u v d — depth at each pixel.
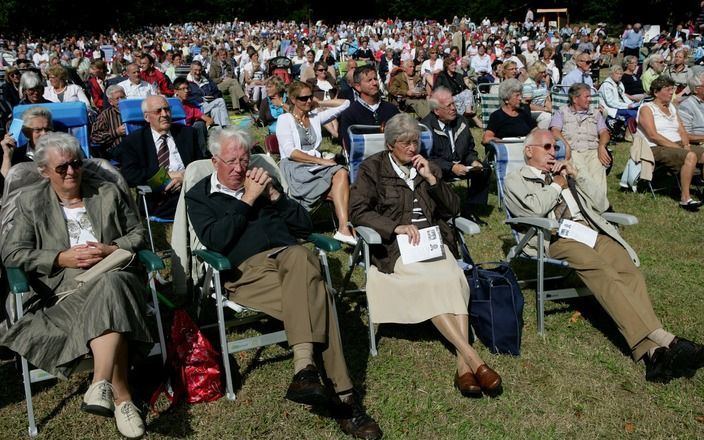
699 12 41.84
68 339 3.05
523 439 3.14
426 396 3.46
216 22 65.12
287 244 3.71
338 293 4.38
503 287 3.83
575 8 50.28
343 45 29.06
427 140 5.41
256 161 4.39
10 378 3.61
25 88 6.79
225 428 3.19
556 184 4.39
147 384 3.45
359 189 4.06
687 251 5.55
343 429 3.15
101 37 44.75
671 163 6.74
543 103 10.01
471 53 20.17
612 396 3.46
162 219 5.14
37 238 3.42
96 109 10.36
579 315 4.33
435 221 4.10
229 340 3.98
